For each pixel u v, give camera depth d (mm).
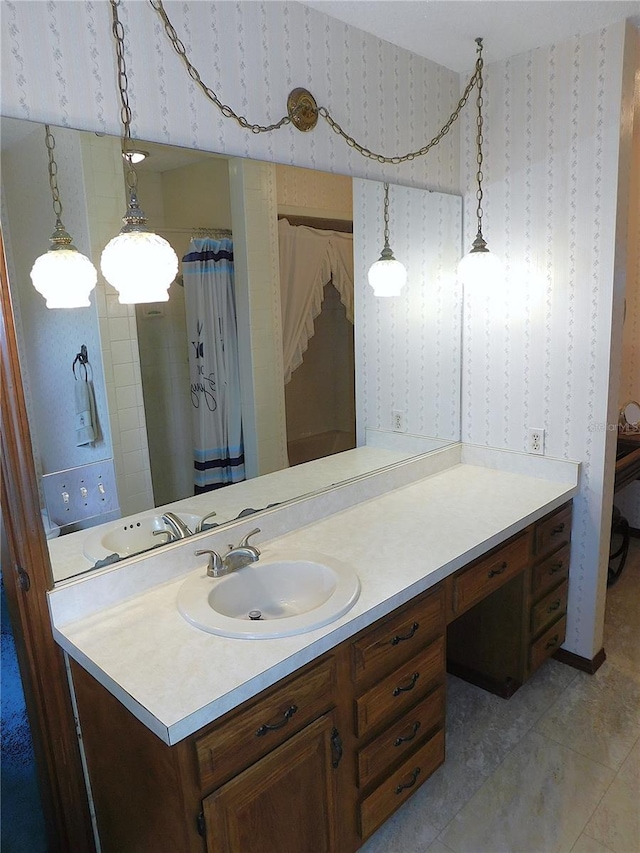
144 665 1270
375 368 2250
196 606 1475
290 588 1717
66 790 1516
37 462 1394
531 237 2311
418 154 2246
